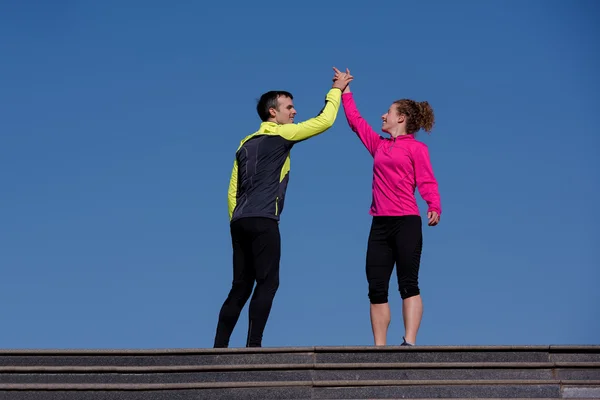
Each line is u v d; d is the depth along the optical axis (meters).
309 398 5.86
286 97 7.47
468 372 6.08
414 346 6.16
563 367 6.13
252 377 5.98
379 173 7.33
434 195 7.19
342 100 7.87
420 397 5.91
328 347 6.11
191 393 5.87
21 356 6.06
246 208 7.02
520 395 5.98
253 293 6.96
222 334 7.10
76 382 5.96
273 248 6.98
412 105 7.56
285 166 7.21
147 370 5.98
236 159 7.31
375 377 6.02
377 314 7.24
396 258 7.18
